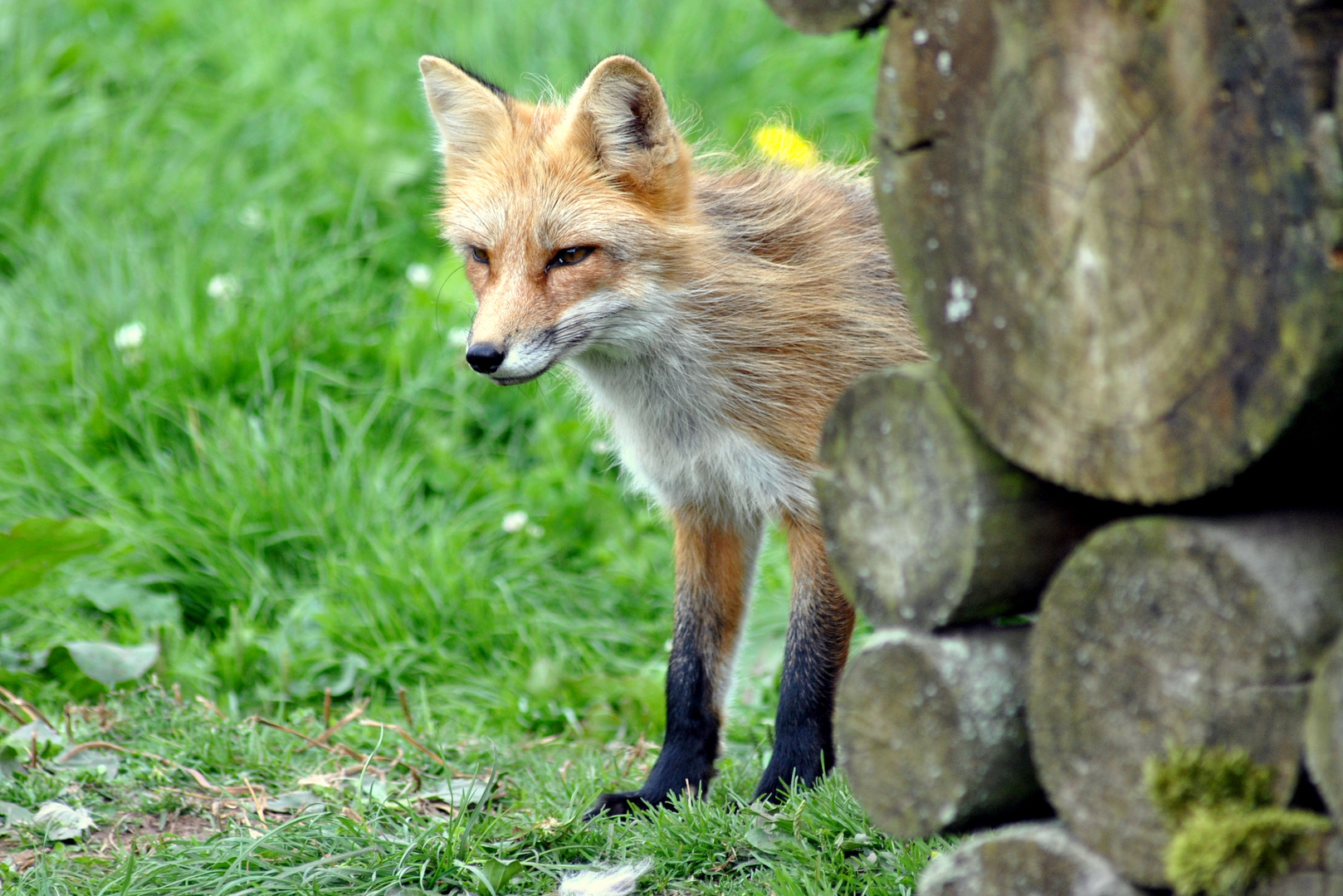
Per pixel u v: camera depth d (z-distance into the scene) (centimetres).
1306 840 315
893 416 383
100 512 968
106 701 786
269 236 1205
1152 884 341
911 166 369
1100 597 342
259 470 977
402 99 1335
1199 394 308
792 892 502
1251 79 285
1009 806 385
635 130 689
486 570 968
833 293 723
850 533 402
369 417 1041
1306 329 281
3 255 1209
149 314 1075
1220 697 321
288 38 1412
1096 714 347
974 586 367
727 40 1404
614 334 691
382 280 1214
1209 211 299
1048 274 336
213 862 565
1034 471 351
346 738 762
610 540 1013
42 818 624
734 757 758
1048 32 324
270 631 895
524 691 848
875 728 399
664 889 551
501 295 671
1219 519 323
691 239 700
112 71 1372
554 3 1423
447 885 560
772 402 696
